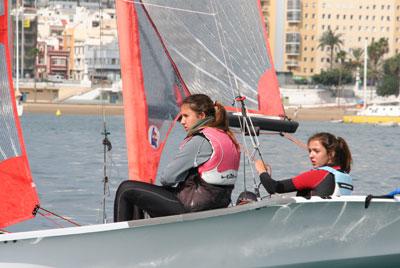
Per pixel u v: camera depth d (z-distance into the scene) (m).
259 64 25.14
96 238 15.67
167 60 22.03
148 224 15.90
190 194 16.84
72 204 34.62
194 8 22.81
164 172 16.78
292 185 18.12
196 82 22.81
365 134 163.75
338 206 17.45
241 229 16.72
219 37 23.47
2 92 16.98
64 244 15.48
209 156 16.75
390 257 18.36
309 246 17.42
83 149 80.88
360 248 17.97
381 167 62.38
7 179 16.75
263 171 18.34
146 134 21.14
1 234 15.15
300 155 71.62
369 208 17.78
